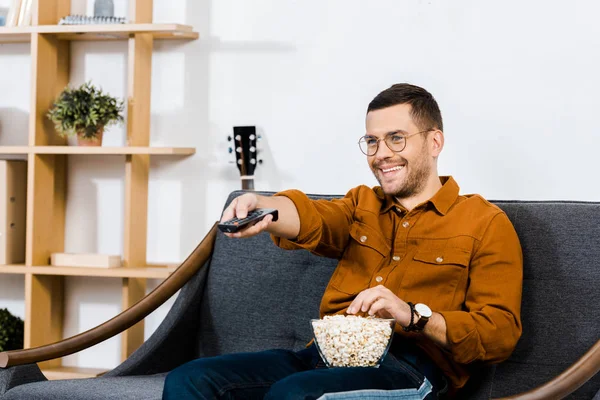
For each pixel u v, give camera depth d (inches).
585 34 123.3
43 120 138.3
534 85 125.4
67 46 144.2
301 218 83.3
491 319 78.0
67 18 136.1
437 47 129.0
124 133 142.7
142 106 136.8
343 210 88.7
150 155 140.9
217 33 138.1
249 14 136.6
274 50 135.7
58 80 141.9
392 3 130.6
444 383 81.6
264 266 104.4
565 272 87.6
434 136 87.7
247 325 104.0
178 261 140.4
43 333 138.9
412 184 86.0
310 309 100.3
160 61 140.5
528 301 88.5
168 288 103.8
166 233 140.8
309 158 134.7
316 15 133.8
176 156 140.1
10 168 139.1
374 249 86.4
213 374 75.6
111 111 135.2
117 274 130.9
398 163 85.7
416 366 78.6
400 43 130.6
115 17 136.3
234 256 106.8
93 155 144.3
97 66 143.6
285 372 79.4
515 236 83.4
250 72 136.9
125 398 84.7
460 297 82.2
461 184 128.5
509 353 80.4
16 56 146.9
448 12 128.3
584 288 86.7
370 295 74.7
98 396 85.5
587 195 124.0
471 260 82.0
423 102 86.4
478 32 127.3
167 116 140.5
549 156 125.3
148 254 141.6
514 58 126.0
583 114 123.7
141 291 139.3
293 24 134.9
